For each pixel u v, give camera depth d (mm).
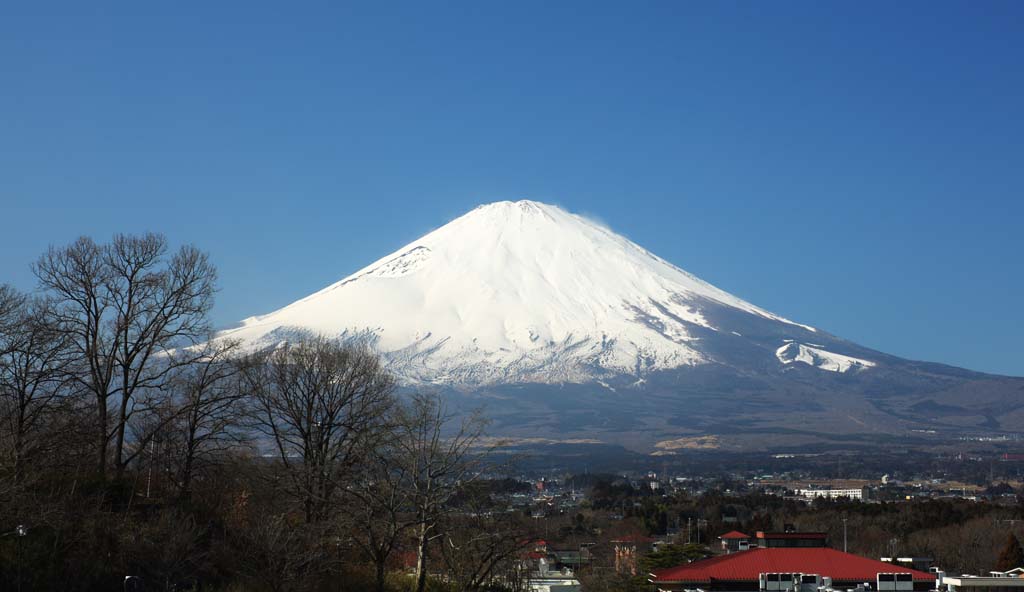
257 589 64625
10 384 72250
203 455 77062
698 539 153375
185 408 74875
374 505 58906
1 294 74125
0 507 61250
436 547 63438
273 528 66625
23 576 58562
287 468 71000
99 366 73875
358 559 71625
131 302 75562
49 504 63969
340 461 71062
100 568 62250
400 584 69000
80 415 75188
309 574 65375
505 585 66125
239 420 77875
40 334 72875
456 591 61062
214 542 70875
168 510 69438
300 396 79750
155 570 63938
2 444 70312
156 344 76375
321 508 67312
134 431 78812
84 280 73750
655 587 91500
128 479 75000
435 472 58469
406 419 60156
